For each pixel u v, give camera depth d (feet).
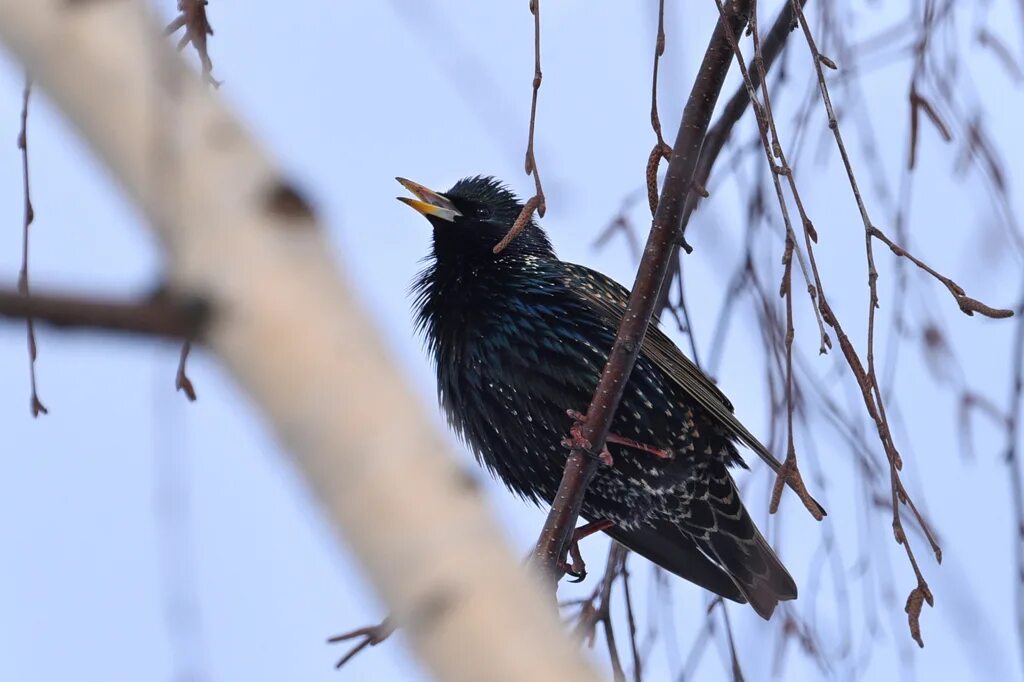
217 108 9.91
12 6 9.83
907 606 18.56
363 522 8.93
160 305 9.32
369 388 9.13
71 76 9.77
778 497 19.12
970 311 18.99
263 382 9.17
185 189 9.57
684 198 24.40
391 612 8.95
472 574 8.82
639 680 27.09
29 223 16.40
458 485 9.05
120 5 9.96
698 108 23.39
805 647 26.61
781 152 19.71
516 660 8.64
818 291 19.22
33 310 9.18
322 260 9.59
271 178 9.68
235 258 9.41
